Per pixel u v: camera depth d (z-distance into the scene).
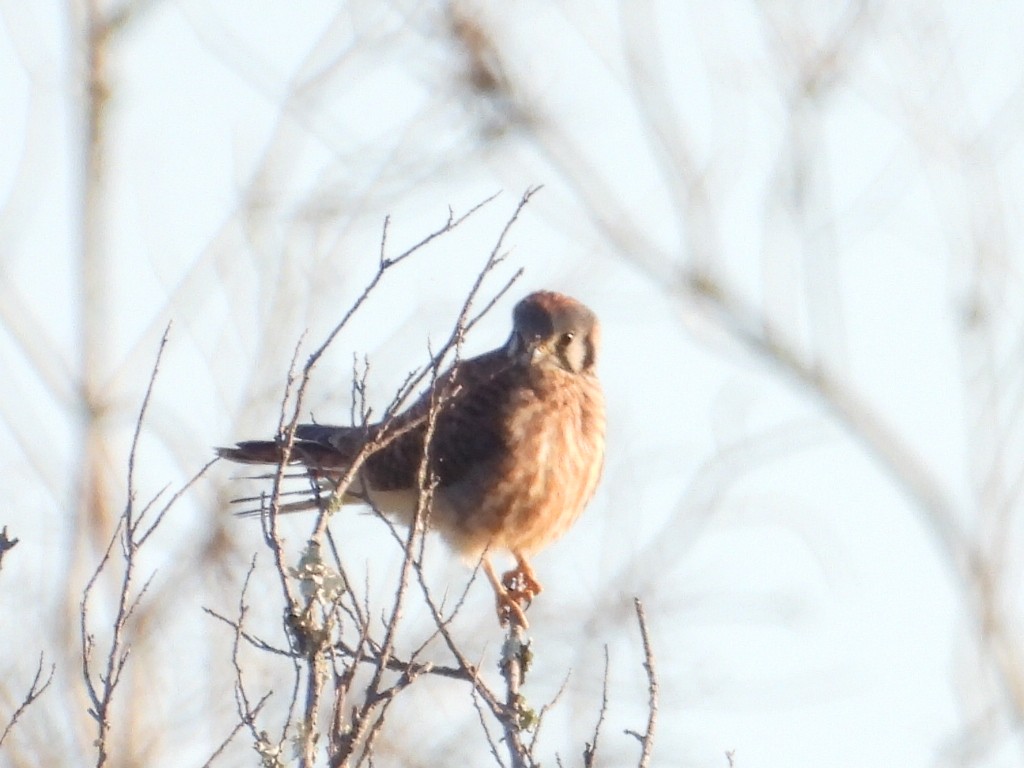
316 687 7.62
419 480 8.02
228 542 13.66
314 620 7.77
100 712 7.48
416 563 7.92
